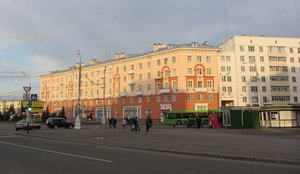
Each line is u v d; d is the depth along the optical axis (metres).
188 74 59.00
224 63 66.81
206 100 58.97
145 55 65.12
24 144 16.05
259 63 67.94
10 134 25.86
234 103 65.44
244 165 9.34
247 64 67.25
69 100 85.44
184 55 59.34
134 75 67.75
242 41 67.94
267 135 21.62
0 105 138.88
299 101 68.56
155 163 9.57
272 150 12.45
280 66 68.88
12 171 8.04
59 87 89.88
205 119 49.78
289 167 9.03
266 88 67.19
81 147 14.73
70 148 14.12
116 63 72.31
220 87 65.56
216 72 60.47
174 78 59.75
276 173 8.01
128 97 68.38
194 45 62.78
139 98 66.00
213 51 60.72
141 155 11.70
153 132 26.47
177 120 49.53
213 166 9.07
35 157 10.75
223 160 10.49
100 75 76.12
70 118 83.56
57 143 17.02
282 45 69.94
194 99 58.41
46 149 13.54
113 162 9.67
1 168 8.49
